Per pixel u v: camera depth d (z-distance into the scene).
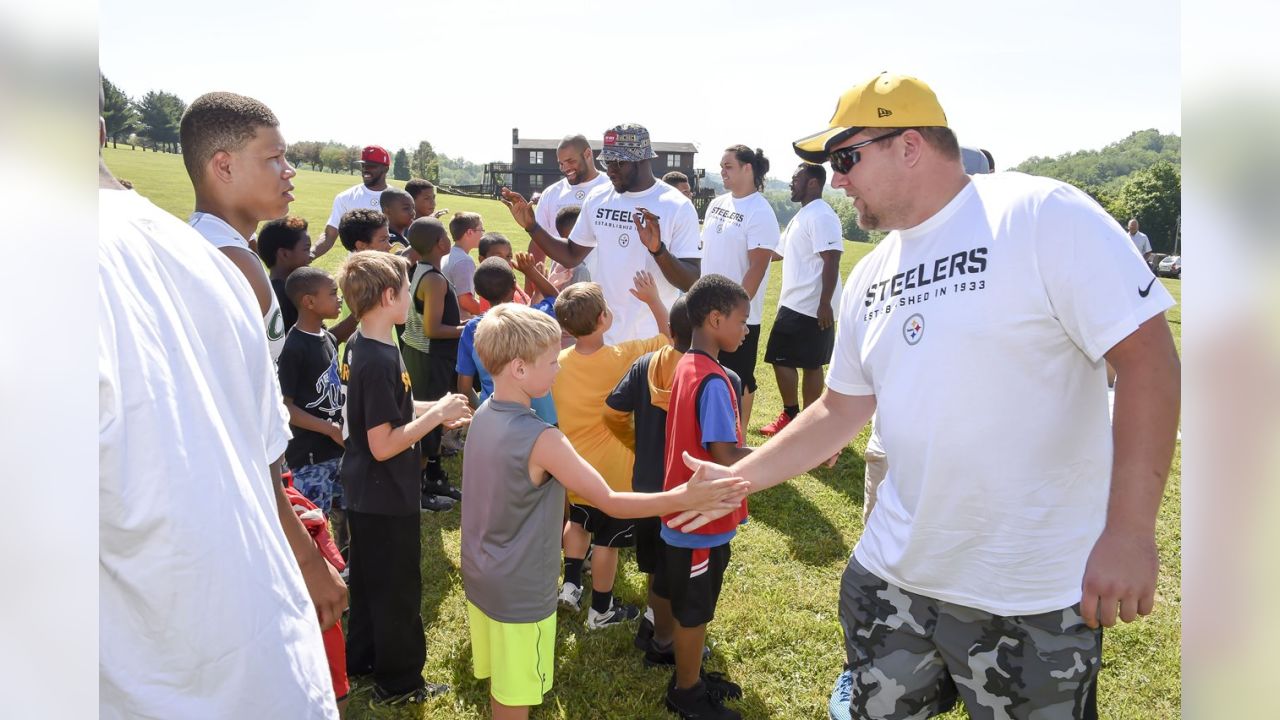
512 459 2.50
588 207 4.97
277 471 1.49
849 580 2.18
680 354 3.16
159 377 1.09
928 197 1.92
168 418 1.09
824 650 3.63
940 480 1.87
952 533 1.87
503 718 2.65
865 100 1.93
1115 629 3.84
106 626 1.08
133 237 1.14
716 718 3.06
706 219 5.94
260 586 1.21
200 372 1.16
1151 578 1.57
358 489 2.98
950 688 2.11
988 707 1.92
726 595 4.11
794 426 2.33
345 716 2.95
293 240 4.50
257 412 1.30
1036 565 1.81
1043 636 1.83
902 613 2.02
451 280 5.66
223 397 1.22
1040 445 1.79
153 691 1.11
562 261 5.06
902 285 1.97
